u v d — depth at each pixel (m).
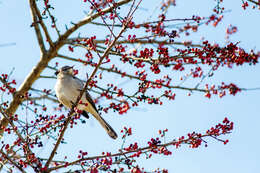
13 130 8.55
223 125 8.50
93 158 8.29
